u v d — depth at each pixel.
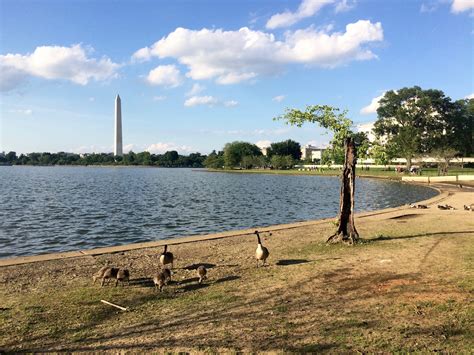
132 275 10.73
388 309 7.40
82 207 33.50
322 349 5.91
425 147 87.12
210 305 8.04
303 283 9.33
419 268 10.16
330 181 76.75
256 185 64.88
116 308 8.09
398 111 86.19
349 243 13.73
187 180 84.06
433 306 7.44
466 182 57.50
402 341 6.07
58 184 69.06
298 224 19.67
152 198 41.97
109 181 80.25
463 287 8.47
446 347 5.84
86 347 6.29
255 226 23.62
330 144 14.78
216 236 16.55
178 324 7.09
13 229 22.64
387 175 81.00
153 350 6.09
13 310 8.00
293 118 14.35
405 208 25.52
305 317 7.19
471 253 11.66
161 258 11.34
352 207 13.93
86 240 19.52
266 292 8.76
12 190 54.09
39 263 12.13
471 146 95.00
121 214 28.98
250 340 6.30
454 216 20.72
